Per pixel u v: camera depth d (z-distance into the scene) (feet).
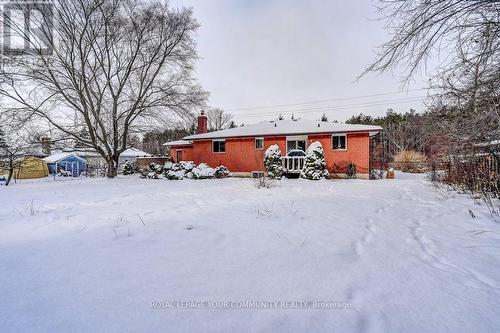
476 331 5.81
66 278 8.32
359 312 6.52
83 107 55.16
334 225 15.05
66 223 15.42
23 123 49.52
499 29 12.52
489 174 21.53
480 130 16.01
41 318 6.18
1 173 75.51
